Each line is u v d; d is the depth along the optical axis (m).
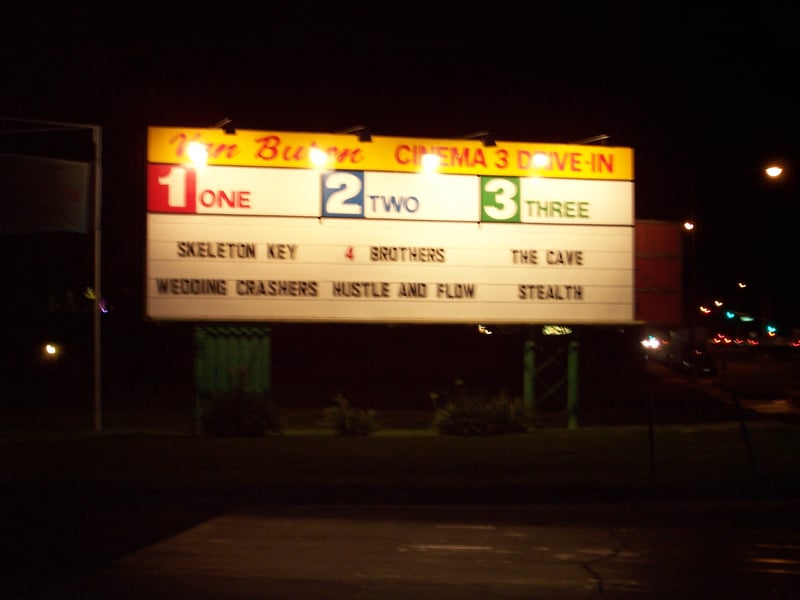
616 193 20.70
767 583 8.59
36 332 43.19
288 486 13.54
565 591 8.28
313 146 19.80
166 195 19.41
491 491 13.27
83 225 19.41
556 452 17.02
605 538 10.60
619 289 20.69
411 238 20.02
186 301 19.41
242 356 20.09
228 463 15.62
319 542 10.32
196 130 19.50
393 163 20.05
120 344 42.97
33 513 12.09
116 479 14.07
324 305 19.75
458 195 20.17
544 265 20.42
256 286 19.61
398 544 10.21
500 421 19.94
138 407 27.47
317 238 19.77
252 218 19.59
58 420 23.47
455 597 8.06
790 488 13.56
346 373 40.22
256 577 8.70
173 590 8.20
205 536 10.62
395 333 44.59
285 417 21.41
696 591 8.30
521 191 20.38
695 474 14.70
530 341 21.08
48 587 8.27
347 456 16.45
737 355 53.34
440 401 30.09
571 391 21.38
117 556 9.55
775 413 26.55
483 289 20.22
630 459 16.20
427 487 13.52
